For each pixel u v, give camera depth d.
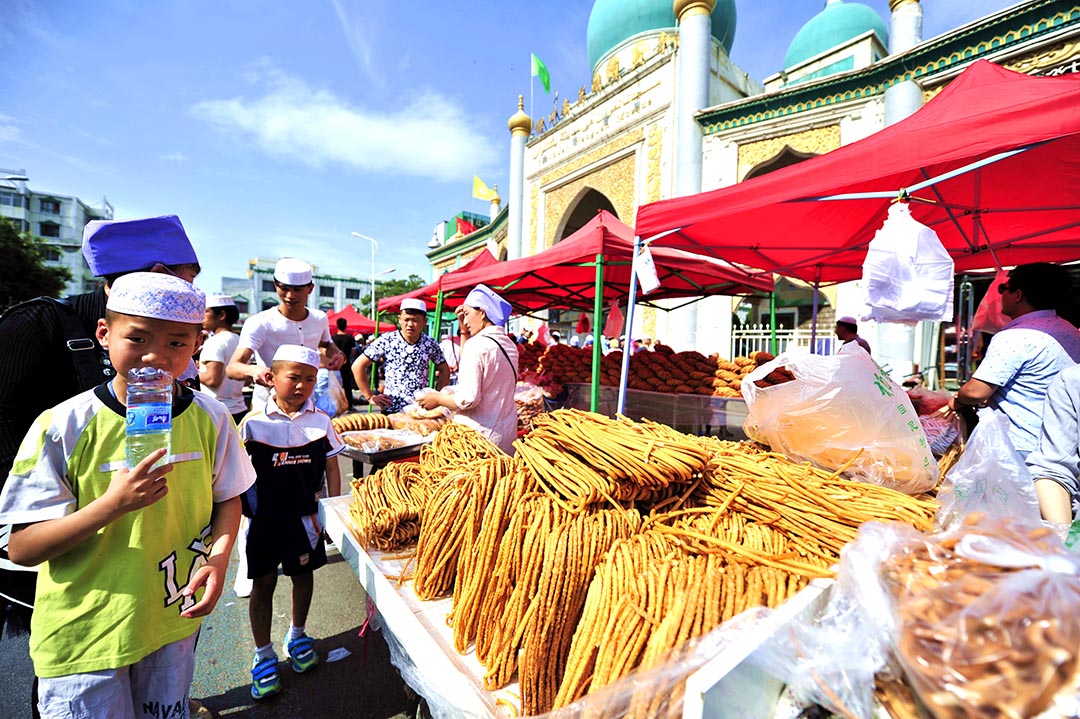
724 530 1.17
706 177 10.60
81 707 1.18
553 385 6.77
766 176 2.81
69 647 1.17
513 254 16.16
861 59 10.89
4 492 1.10
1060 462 1.64
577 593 1.03
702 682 0.63
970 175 3.27
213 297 3.52
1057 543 0.68
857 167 2.36
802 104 9.28
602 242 4.45
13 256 20.67
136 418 1.09
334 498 2.10
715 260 6.31
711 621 0.84
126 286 1.09
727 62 12.02
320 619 2.73
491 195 23.41
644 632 0.86
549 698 0.97
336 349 3.50
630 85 12.05
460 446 2.05
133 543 1.22
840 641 0.75
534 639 0.99
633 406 5.72
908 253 2.04
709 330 10.51
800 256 5.30
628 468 1.20
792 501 1.27
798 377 1.73
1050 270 2.27
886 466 1.60
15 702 2.07
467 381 2.77
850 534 1.13
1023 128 1.90
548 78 16.48
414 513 1.65
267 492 2.12
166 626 1.29
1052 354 2.10
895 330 7.87
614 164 12.70
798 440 1.71
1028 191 3.40
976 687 0.57
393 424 3.41
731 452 1.66
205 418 1.42
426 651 1.21
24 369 1.40
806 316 10.27
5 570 1.42
